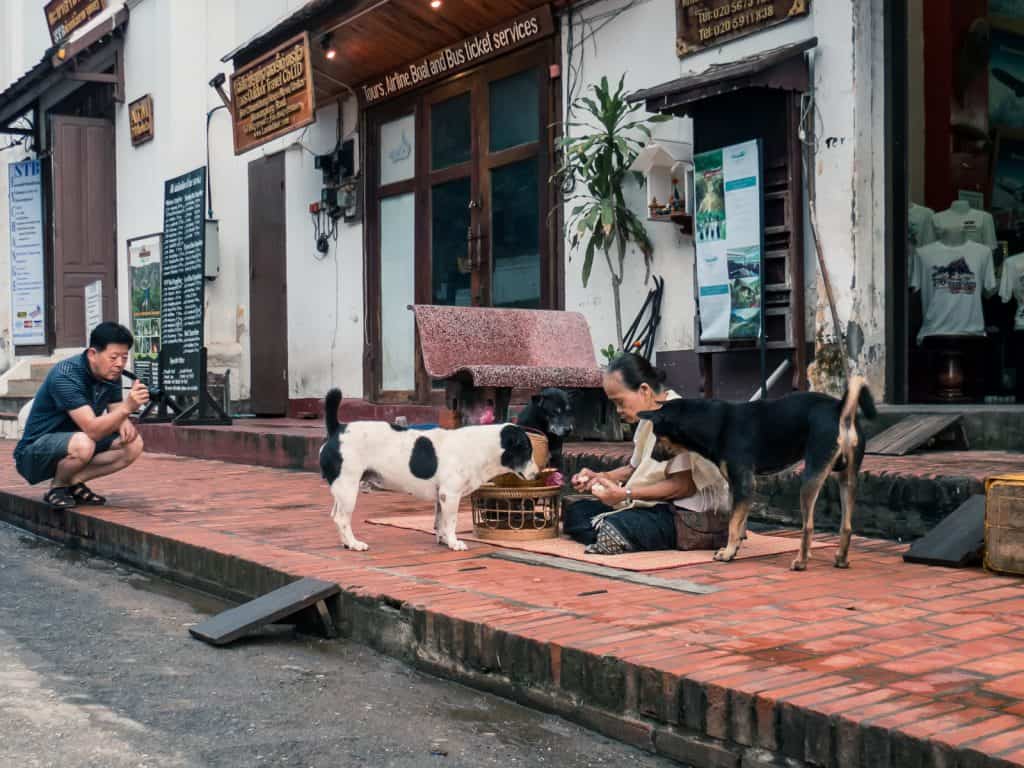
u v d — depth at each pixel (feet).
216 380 47.39
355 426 16.93
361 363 40.96
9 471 32.60
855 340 23.45
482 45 34.01
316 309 43.45
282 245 45.39
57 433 22.59
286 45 36.63
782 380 24.79
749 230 24.59
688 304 27.48
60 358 58.70
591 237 29.81
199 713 10.50
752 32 25.66
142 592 17.26
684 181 27.20
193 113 49.16
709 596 12.60
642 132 28.71
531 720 10.32
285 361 45.29
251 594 15.83
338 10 33.76
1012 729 7.63
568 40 31.24
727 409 14.85
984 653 9.81
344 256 41.83
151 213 51.52
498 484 17.28
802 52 24.00
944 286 25.90
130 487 26.89
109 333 22.52
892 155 24.14
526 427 18.66
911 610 11.71
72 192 55.93
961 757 7.25
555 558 15.56
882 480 17.40
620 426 25.38
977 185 27.30
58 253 55.83
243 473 30.73
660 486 15.90
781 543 16.47
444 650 11.84
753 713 8.57
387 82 38.63
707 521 15.79
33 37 68.90
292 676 11.93
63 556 21.12
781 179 24.59
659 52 28.35
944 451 20.65
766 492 19.53
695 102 26.02
